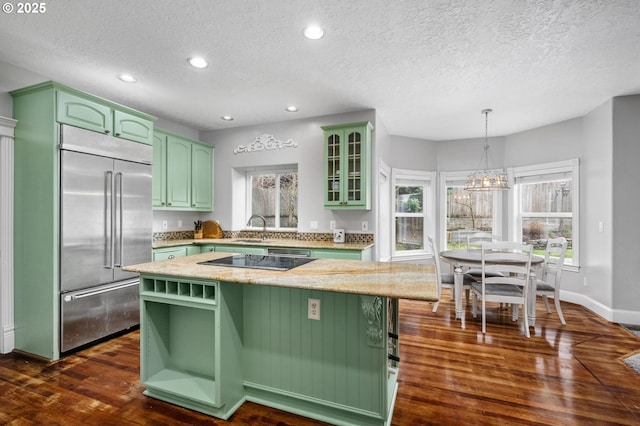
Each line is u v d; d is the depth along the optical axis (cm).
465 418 180
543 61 258
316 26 212
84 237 268
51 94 247
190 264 216
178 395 190
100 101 280
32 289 257
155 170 372
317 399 186
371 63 263
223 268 203
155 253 347
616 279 338
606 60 256
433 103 355
